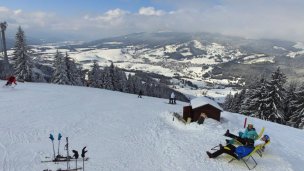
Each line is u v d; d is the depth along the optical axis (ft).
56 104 89.25
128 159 44.86
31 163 40.27
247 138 49.19
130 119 74.69
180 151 49.37
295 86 173.78
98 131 60.54
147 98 135.85
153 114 84.33
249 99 171.73
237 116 102.06
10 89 115.03
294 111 163.22
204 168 42.68
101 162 42.60
